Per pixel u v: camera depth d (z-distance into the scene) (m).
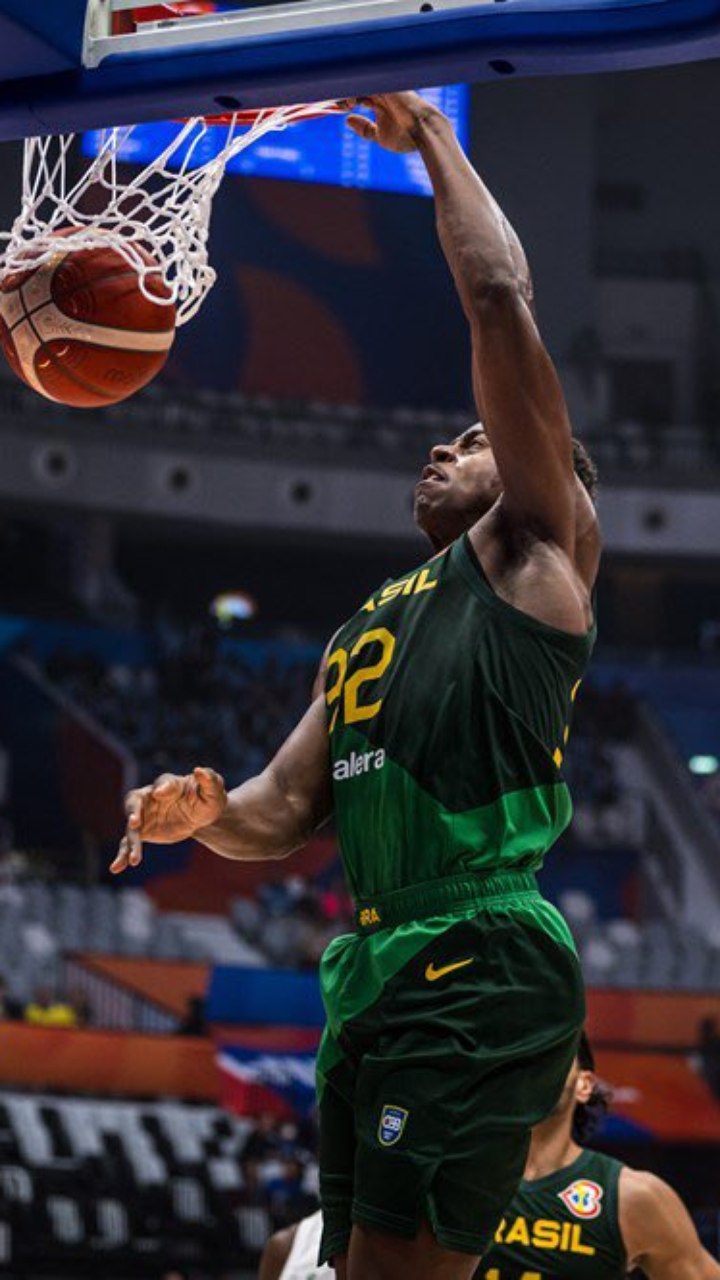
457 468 2.71
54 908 19.39
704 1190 18.56
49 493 24.97
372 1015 2.32
